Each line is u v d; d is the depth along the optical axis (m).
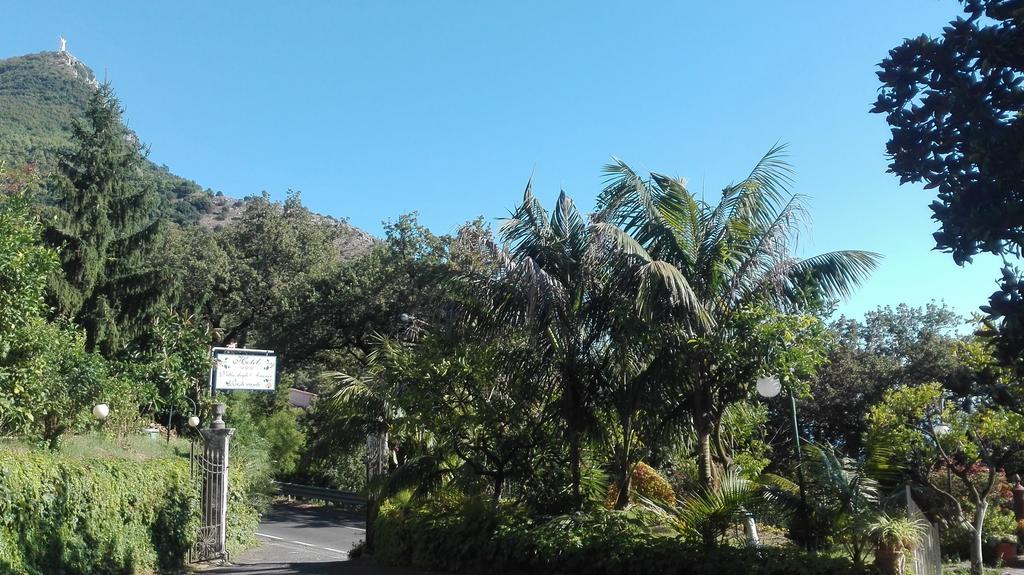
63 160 26.72
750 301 11.70
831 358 27.06
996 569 14.30
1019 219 4.11
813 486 10.37
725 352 10.98
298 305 33.69
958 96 4.51
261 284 36.12
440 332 13.68
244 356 16.97
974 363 11.98
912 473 14.27
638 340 11.70
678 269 11.42
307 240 38.72
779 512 10.61
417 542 14.05
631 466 13.35
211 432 16.20
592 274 12.45
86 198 25.83
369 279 32.41
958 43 4.61
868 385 26.56
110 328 24.72
